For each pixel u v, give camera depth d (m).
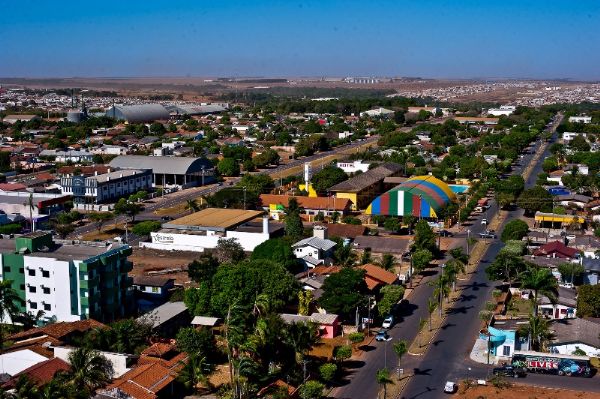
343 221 154.00
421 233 128.25
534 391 73.94
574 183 185.25
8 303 83.94
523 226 134.00
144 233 139.50
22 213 156.25
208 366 78.38
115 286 95.06
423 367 80.69
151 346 80.06
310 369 78.69
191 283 111.56
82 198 176.62
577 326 88.69
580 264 110.31
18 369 76.19
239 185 182.88
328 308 91.88
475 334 90.50
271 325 76.38
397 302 99.06
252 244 130.25
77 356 70.31
